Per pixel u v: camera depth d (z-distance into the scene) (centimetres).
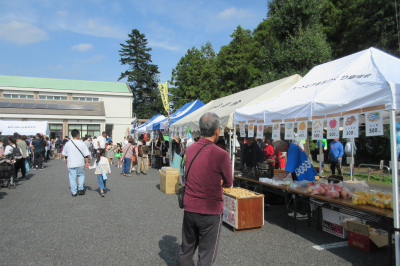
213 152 257
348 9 1912
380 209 341
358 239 396
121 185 945
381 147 1384
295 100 491
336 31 1967
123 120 3772
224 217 511
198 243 272
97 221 529
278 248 400
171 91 3809
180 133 1039
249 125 592
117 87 4247
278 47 1650
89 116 3178
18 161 1012
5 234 455
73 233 462
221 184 262
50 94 3712
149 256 373
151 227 496
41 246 405
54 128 3094
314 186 443
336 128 382
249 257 369
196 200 252
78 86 4028
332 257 368
